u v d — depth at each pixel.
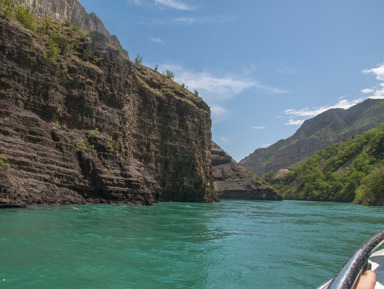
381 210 39.69
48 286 5.45
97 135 27.23
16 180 18.27
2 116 20.23
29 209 16.17
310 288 6.32
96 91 29.23
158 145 40.59
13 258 6.93
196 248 9.80
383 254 4.02
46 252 7.66
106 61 31.08
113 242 9.62
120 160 29.03
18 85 22.22
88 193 23.95
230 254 9.27
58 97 25.20
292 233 14.53
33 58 23.55
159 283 6.17
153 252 8.78
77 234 10.34
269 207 41.72
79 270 6.50
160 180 40.88
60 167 22.27
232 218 21.30
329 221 21.64
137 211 21.06
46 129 23.05
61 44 27.78
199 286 6.15
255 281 6.70
